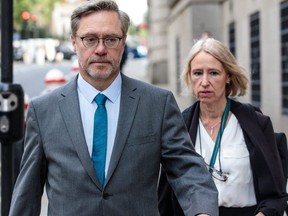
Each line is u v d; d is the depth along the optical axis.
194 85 4.07
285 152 4.21
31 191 3.19
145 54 64.44
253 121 3.98
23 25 63.09
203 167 3.17
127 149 3.09
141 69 43.47
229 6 17.89
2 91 5.03
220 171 3.91
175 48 25.80
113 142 3.12
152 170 3.15
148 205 3.11
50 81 11.27
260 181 3.86
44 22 76.25
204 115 4.08
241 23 16.17
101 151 3.09
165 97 3.24
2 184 5.10
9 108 5.05
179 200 3.16
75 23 3.12
